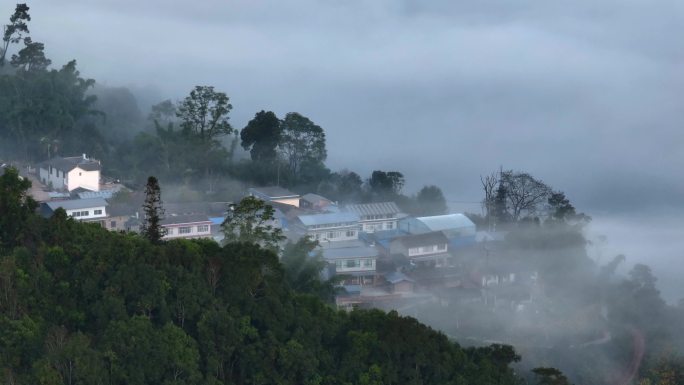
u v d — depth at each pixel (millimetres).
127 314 57844
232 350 59781
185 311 59781
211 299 61188
